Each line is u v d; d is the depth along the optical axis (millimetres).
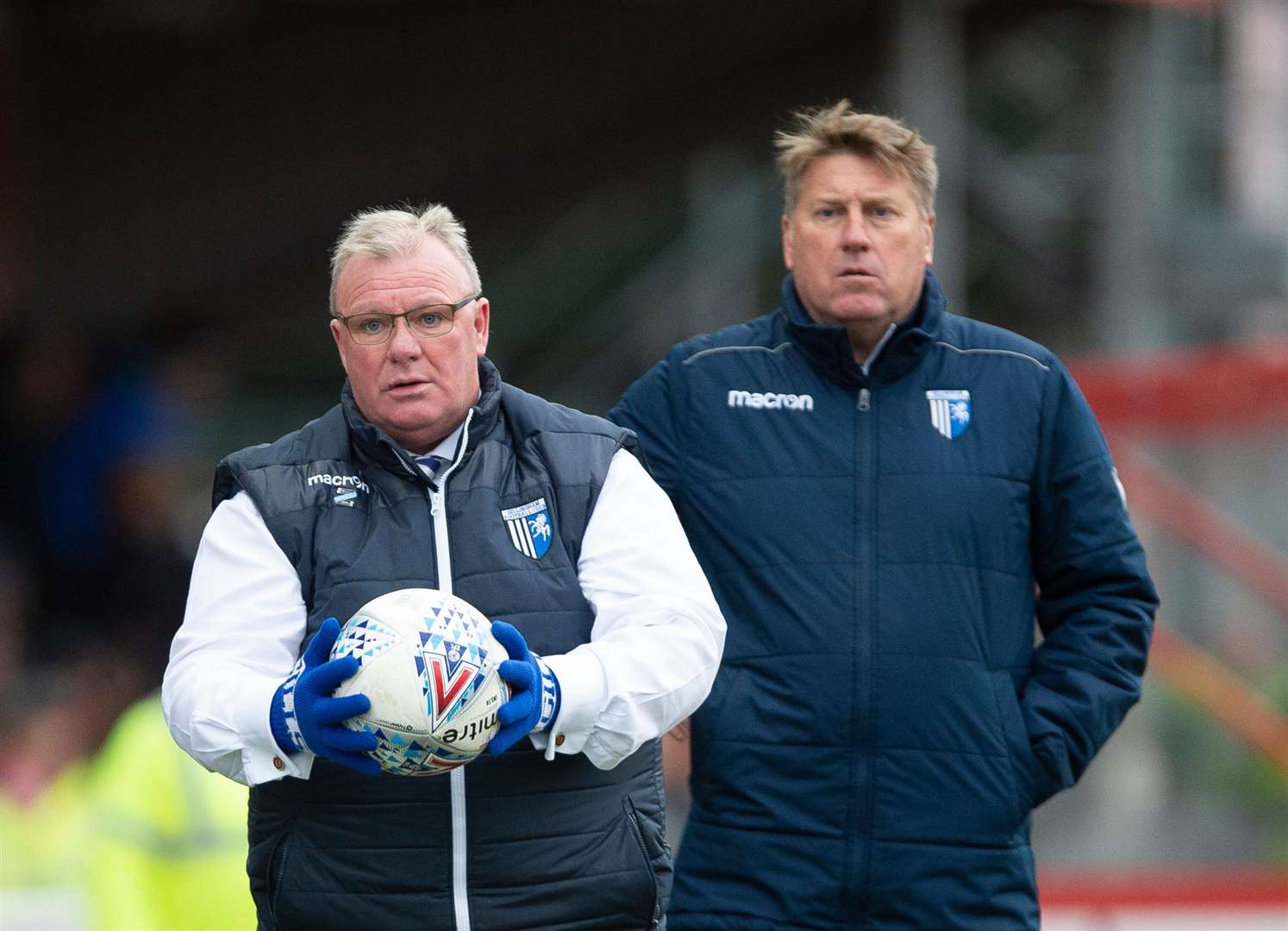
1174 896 22391
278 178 40844
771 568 13578
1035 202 42250
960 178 36938
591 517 11359
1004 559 13602
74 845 18844
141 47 39781
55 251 40062
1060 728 13539
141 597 31938
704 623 11180
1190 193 42188
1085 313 42562
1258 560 23406
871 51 40250
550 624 11055
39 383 34656
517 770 10953
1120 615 13688
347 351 11180
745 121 42281
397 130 40812
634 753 11250
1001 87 43812
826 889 13305
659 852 11391
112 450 34219
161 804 16688
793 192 13891
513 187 42844
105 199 40312
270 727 10414
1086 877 22734
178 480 37094
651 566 11234
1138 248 40844
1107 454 13859
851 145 13500
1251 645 23344
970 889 13336
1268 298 41625
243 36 39875
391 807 10898
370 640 10258
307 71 40375
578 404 49312
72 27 38938
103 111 40094
